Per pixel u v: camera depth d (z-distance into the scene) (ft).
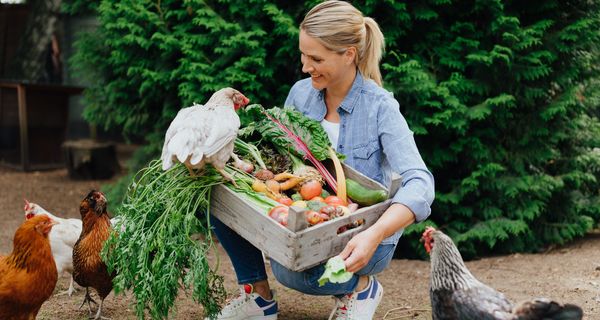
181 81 20.48
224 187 9.70
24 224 10.71
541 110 19.06
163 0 20.63
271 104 19.88
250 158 10.69
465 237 18.60
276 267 10.77
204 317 12.39
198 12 19.08
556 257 18.53
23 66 40.01
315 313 13.00
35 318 12.41
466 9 18.80
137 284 9.75
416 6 18.37
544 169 20.40
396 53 18.83
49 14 39.50
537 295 14.43
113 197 23.45
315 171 10.44
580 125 20.02
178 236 9.58
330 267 8.53
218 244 19.71
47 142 35.06
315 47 9.94
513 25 18.07
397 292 14.82
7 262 10.80
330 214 9.24
